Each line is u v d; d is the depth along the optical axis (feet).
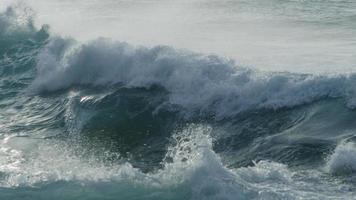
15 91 209.26
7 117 189.37
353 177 122.62
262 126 156.25
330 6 310.24
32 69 218.79
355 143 137.49
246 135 154.81
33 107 195.31
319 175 124.88
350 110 152.56
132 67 189.37
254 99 164.25
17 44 241.35
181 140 160.04
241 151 148.15
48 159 150.92
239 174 122.42
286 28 262.67
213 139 156.35
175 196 118.52
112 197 119.85
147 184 122.83
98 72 196.85
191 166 122.83
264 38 243.81
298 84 161.68
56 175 129.80
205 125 163.94
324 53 211.41
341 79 158.71
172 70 180.24
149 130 168.96
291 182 121.19
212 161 122.93
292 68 190.29
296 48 221.87
